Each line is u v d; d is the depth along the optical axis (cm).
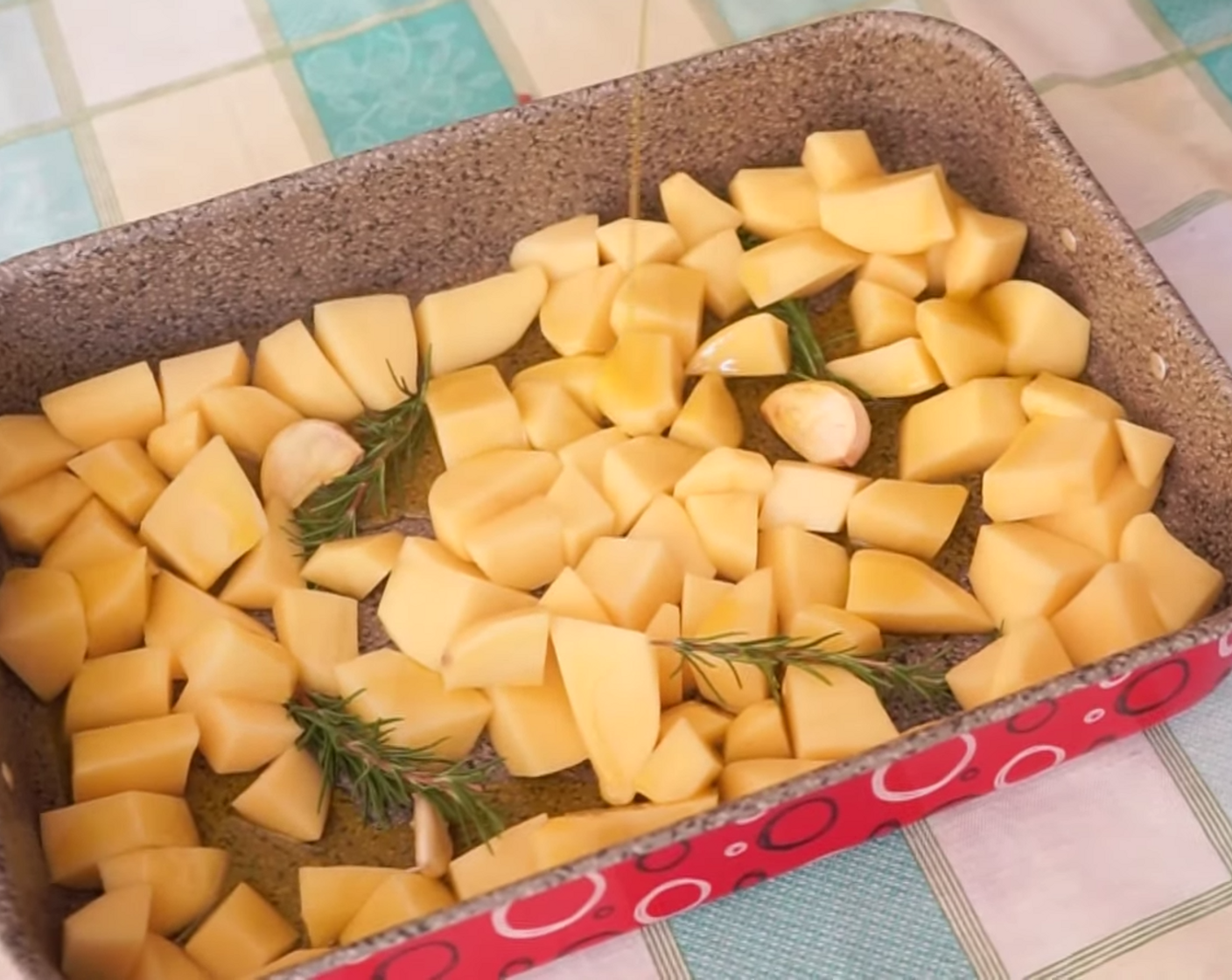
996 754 58
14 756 60
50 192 74
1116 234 64
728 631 61
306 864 60
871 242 68
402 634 62
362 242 68
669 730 59
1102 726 59
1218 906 60
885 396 67
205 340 69
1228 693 62
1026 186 68
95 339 67
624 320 67
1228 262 71
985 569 63
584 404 67
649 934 60
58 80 77
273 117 76
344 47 77
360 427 67
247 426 66
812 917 60
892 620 63
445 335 67
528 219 69
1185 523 64
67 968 57
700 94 68
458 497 64
